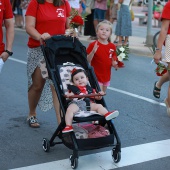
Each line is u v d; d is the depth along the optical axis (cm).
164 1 2066
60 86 497
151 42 1382
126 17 1325
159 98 793
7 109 707
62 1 569
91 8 1483
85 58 536
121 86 887
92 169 470
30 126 619
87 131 478
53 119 657
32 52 579
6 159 500
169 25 637
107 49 611
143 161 498
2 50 525
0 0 507
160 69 649
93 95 487
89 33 1530
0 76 962
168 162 498
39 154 516
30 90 601
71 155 471
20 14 1878
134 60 1205
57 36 527
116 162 486
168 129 620
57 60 528
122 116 677
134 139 572
